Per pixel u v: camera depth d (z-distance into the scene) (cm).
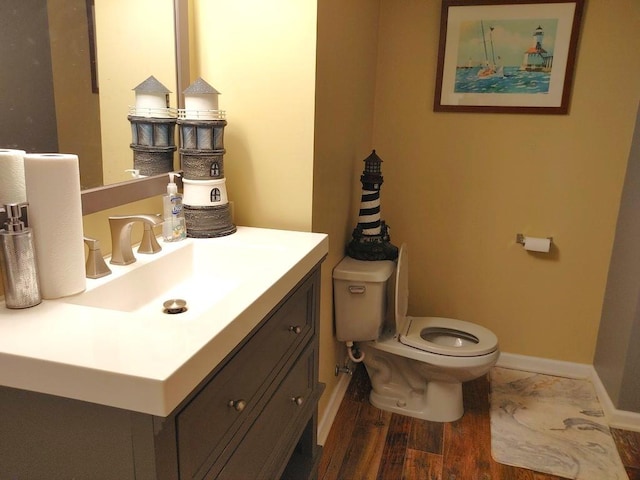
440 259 275
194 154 153
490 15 241
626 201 235
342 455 207
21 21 103
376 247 229
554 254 259
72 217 101
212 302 134
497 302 272
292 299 132
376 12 246
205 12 167
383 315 227
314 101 165
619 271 235
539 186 254
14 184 100
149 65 146
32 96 107
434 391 228
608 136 240
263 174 175
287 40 162
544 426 226
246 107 171
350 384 260
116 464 81
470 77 250
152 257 134
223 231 160
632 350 217
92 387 76
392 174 271
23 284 95
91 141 126
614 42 231
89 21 122
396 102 262
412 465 201
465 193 264
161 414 74
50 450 84
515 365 276
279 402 129
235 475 106
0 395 84
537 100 244
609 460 204
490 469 199
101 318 93
